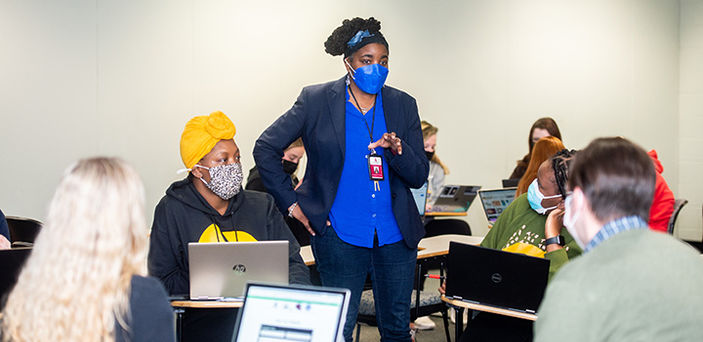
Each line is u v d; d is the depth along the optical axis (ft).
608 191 4.49
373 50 8.72
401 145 8.81
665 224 10.03
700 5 24.07
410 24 22.12
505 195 15.61
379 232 8.95
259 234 8.98
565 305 4.17
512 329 9.46
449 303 8.97
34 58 17.52
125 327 4.35
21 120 17.43
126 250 4.43
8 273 7.57
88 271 4.24
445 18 22.57
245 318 5.81
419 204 15.76
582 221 4.68
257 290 5.87
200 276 8.02
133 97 18.52
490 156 23.16
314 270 12.81
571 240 8.93
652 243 4.36
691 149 24.44
